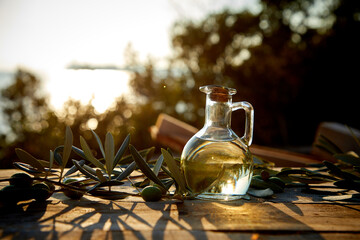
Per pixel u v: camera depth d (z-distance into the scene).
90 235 0.33
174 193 0.47
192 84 4.46
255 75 4.91
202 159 0.47
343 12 5.07
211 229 0.35
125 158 0.58
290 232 0.36
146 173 0.44
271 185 0.53
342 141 0.91
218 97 0.52
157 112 3.70
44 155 2.73
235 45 5.29
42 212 0.40
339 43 4.90
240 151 0.49
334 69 4.91
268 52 5.23
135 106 3.48
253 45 5.27
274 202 0.47
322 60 4.93
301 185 0.58
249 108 0.53
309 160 0.88
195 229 0.35
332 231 0.36
